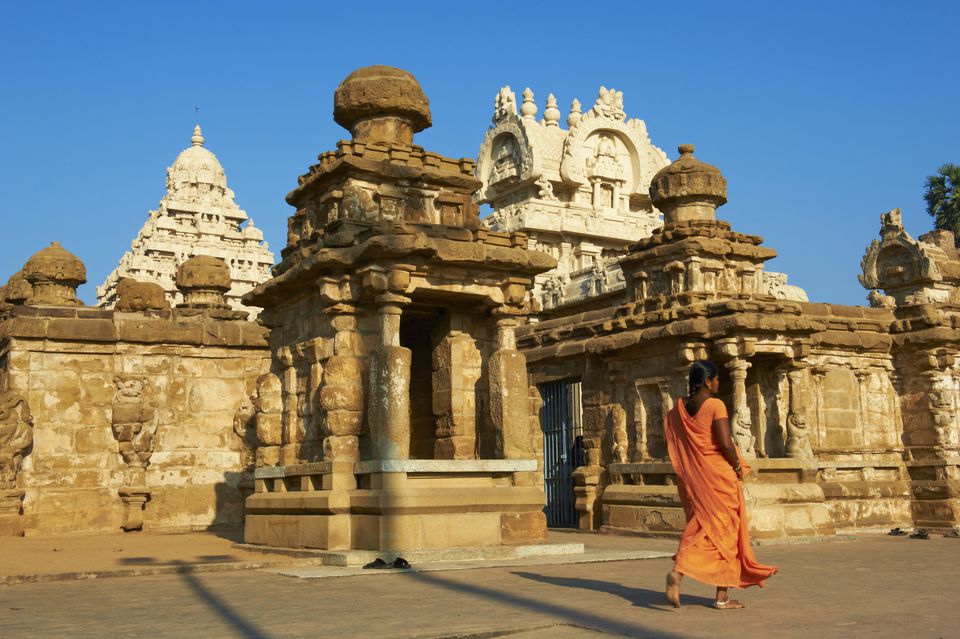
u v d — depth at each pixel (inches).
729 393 738.2
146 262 2230.6
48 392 800.9
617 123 1942.7
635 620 291.1
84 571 446.0
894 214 899.4
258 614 315.6
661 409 746.2
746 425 698.2
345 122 598.2
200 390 864.3
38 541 686.5
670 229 768.3
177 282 976.9
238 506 863.1
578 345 815.1
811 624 279.3
